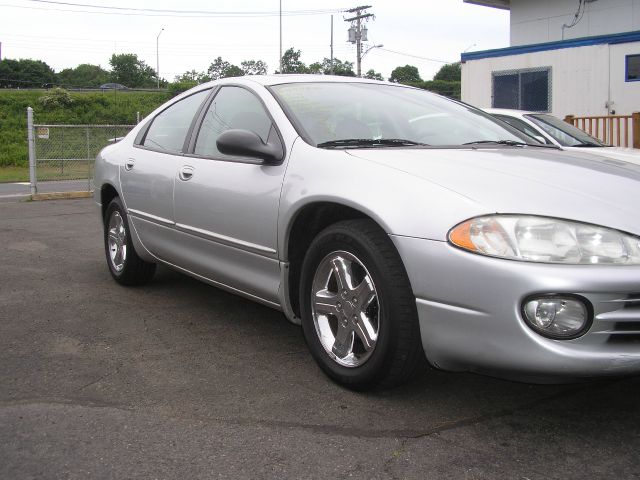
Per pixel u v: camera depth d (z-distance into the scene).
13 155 40.12
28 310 4.44
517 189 2.64
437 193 2.67
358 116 3.64
